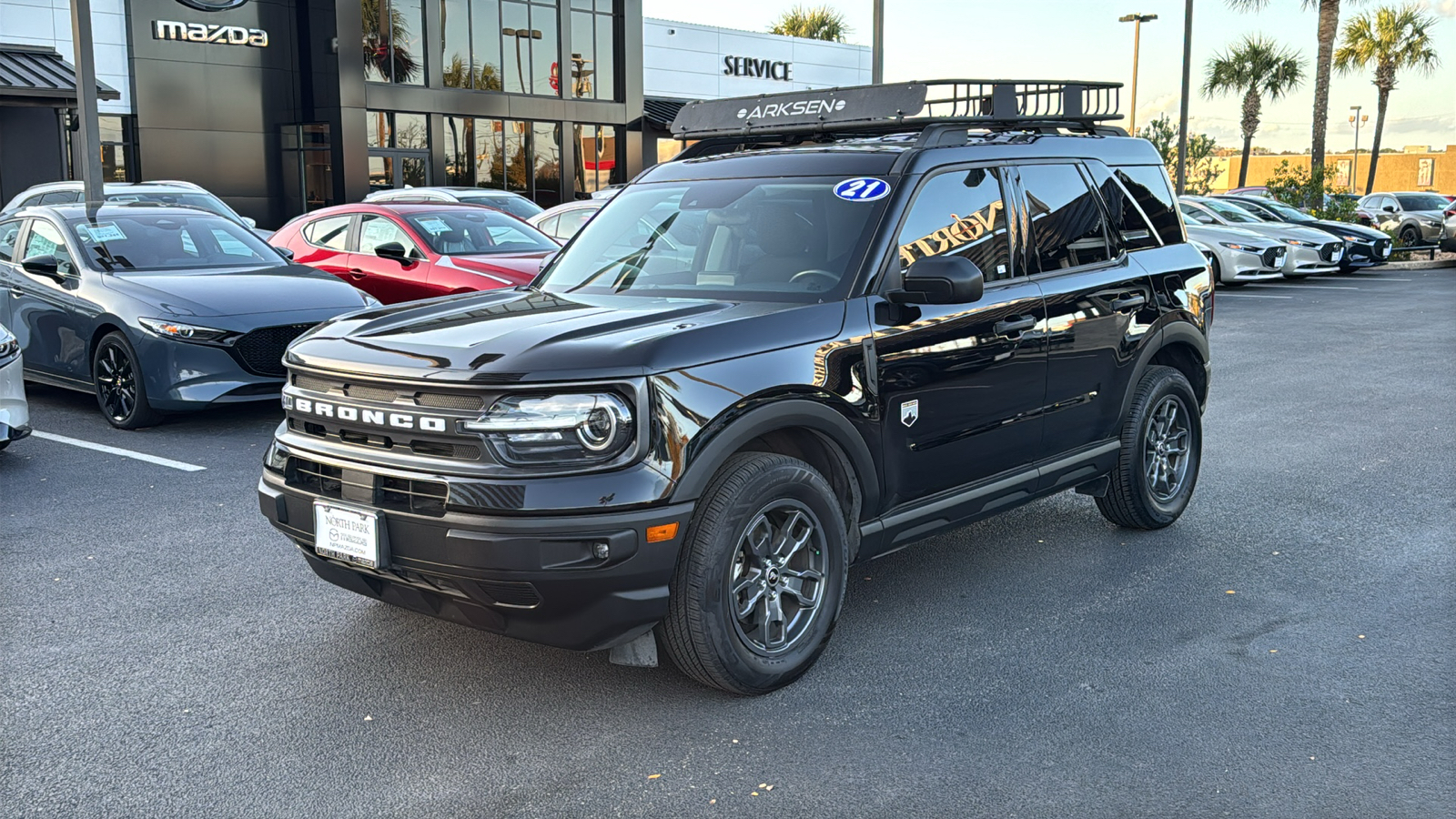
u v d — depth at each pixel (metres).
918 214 4.39
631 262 4.65
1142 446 5.42
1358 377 10.47
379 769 3.40
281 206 30.70
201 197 14.98
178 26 28.19
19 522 6.02
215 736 3.62
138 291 8.34
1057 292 4.87
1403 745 3.47
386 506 3.61
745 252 4.42
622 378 3.43
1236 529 5.78
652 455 3.45
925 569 5.21
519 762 3.44
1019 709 3.75
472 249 10.83
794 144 5.30
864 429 4.05
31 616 4.67
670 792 3.25
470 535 3.39
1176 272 5.63
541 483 3.38
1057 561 5.29
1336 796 3.18
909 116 4.73
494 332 3.72
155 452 7.68
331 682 4.02
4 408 7.13
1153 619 4.54
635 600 3.49
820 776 3.32
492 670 4.12
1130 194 5.55
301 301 8.50
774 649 3.89
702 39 38.84
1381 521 5.88
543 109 34.00
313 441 3.85
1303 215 23.47
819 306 4.01
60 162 22.77
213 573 5.19
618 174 36.50
